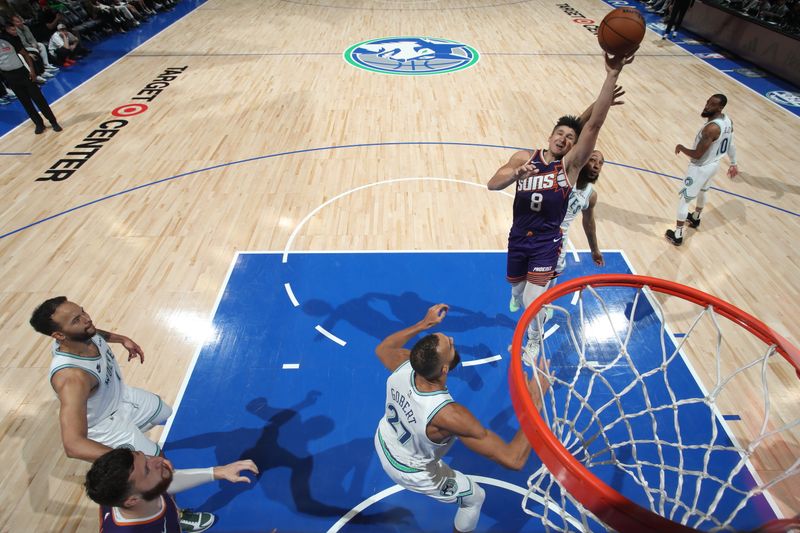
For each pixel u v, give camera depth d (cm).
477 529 313
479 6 1547
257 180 669
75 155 726
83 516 318
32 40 976
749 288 495
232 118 839
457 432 226
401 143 759
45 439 363
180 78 1003
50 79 1002
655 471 337
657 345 434
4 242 554
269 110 869
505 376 411
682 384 399
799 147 744
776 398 388
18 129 805
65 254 537
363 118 839
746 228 578
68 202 621
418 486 269
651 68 1048
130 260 530
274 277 510
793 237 564
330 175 680
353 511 323
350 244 555
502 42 1218
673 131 792
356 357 428
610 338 441
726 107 870
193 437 366
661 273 512
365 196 636
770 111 856
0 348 431
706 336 442
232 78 1004
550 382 287
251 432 370
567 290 281
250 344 439
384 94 933
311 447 360
